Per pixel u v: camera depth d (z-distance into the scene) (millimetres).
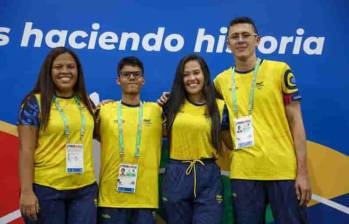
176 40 2893
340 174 2844
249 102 2445
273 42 2885
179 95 2477
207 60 2891
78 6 2908
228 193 2777
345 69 2863
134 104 2541
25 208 2223
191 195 2422
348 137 2852
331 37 2877
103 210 2426
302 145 2395
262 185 2416
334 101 2861
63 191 2271
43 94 2273
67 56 2318
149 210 2451
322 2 2879
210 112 2445
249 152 2400
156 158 2504
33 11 2912
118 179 2420
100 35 2902
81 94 2395
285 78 2424
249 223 2404
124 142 2447
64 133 2281
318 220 2842
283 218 2367
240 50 2426
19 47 2902
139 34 2898
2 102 2891
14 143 2879
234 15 2891
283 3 2885
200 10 2893
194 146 2434
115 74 2896
